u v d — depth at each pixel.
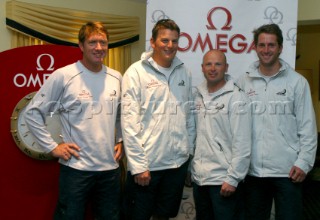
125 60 3.83
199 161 2.08
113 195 2.13
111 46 3.63
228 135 2.00
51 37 3.22
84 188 2.04
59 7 3.28
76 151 2.03
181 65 2.18
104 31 2.02
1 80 2.21
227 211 2.03
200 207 2.18
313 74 5.66
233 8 2.52
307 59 5.69
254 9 2.52
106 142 2.04
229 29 2.54
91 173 2.03
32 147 2.26
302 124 2.01
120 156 2.19
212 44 2.55
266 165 2.05
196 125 2.17
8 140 2.25
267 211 2.21
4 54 2.20
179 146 2.09
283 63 2.08
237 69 2.56
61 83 2.01
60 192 2.09
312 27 5.34
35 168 2.31
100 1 3.61
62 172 2.09
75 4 3.43
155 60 2.09
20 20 3.04
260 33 2.02
